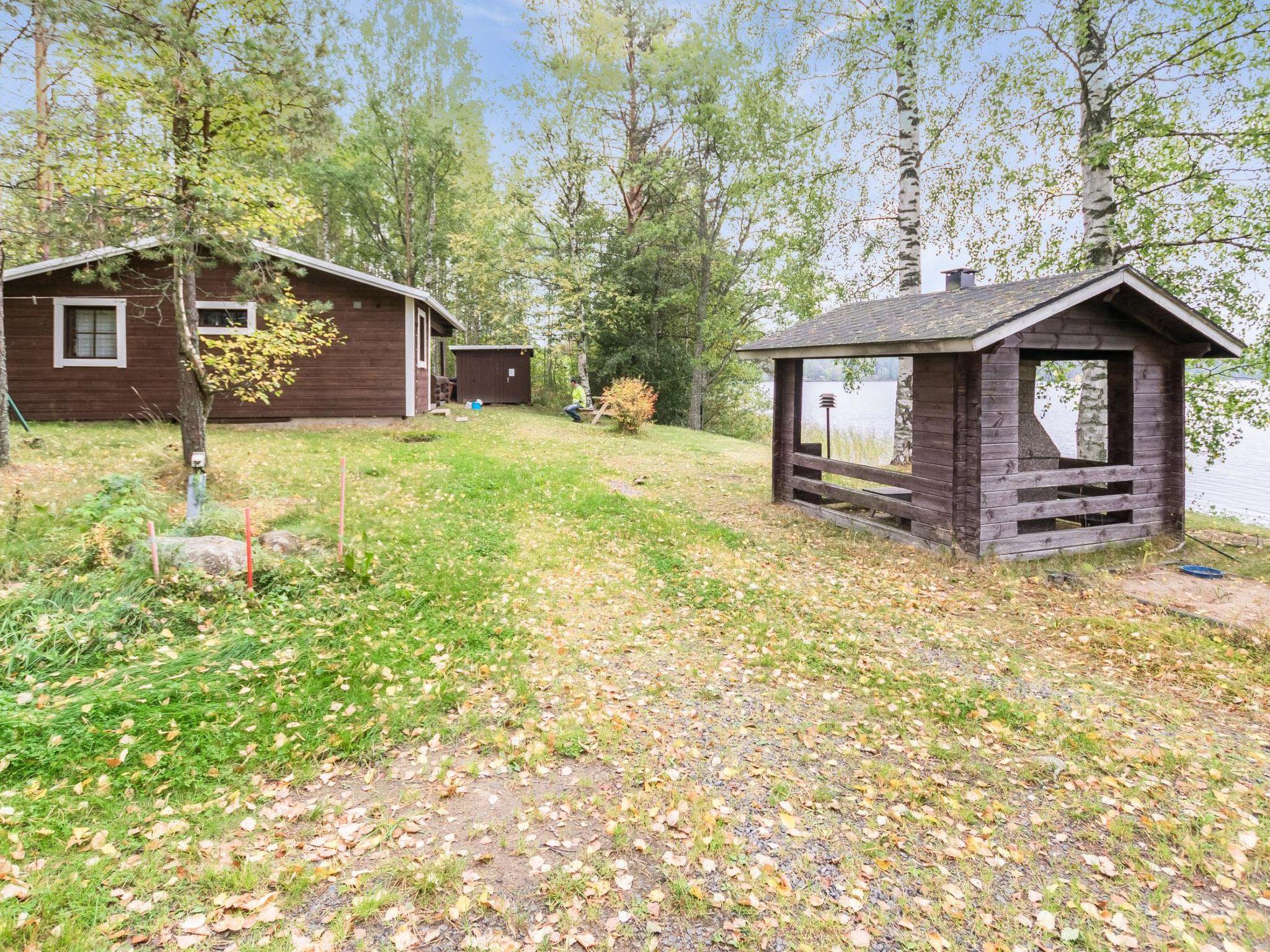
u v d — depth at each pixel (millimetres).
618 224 27453
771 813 3338
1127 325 7957
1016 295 7637
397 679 4504
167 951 2389
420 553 6980
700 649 5316
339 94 8617
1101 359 9656
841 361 13922
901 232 12297
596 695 4484
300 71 8102
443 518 8359
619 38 24641
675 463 14188
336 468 10461
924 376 8070
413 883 2777
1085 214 9766
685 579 6891
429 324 19469
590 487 10805
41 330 14336
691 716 4273
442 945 2469
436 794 3420
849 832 3201
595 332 26531
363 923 2568
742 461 14852
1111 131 9328
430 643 5074
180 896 2660
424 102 27875
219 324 14977
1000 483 7418
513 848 3018
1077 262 10508
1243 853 3041
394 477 10242
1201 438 10469
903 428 12680
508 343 33781
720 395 30891
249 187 8062
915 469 8219
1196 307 9898
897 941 2559
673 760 3771
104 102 7859
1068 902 2768
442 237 32125
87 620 4684
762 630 5656
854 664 5059
